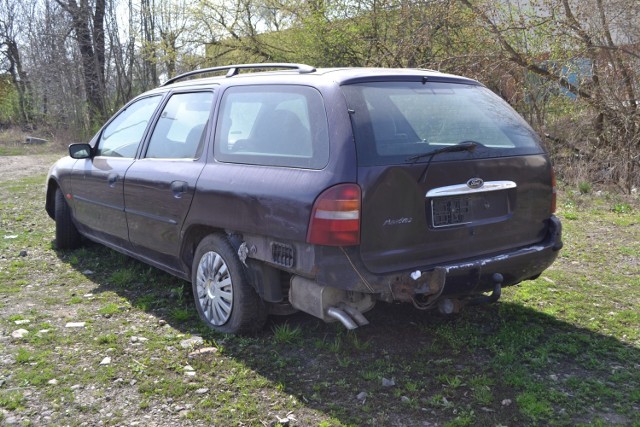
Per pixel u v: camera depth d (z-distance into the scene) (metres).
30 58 30.38
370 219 3.72
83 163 6.45
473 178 4.07
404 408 3.62
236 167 4.41
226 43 19.02
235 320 4.47
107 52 25.03
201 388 3.86
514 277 4.36
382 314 4.96
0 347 4.45
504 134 4.45
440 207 3.97
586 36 10.90
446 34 12.47
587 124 11.24
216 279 4.62
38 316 5.06
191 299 5.42
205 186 4.55
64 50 26.02
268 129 4.33
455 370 4.06
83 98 25.83
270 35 18.36
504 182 4.25
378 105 4.01
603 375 4.01
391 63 13.47
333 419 3.51
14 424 3.48
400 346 4.41
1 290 5.73
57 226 6.94
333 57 15.39
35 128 31.11
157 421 3.52
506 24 11.70
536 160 4.49
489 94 4.79
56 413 3.60
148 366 4.15
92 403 3.70
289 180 3.96
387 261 3.81
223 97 4.84
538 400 3.67
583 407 3.62
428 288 3.89
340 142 3.79
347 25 14.52
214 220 4.48
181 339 4.57
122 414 3.59
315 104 4.06
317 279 3.78
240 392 3.82
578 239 7.43
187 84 5.42
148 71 24.86
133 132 5.83
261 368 4.11
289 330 4.54
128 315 5.10
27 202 10.62
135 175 5.40
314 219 3.73
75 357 4.29
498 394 3.76
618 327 4.77
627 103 10.75
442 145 4.04
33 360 4.24
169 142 5.27
